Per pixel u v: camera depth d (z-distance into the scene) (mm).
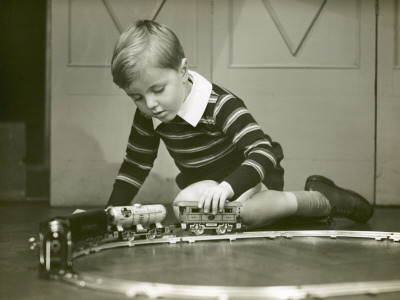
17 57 5184
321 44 3215
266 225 2172
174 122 2000
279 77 3217
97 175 3242
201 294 1202
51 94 3219
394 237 1932
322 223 2432
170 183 3232
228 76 3223
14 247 1866
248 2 3203
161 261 1555
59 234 1414
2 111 5270
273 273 1417
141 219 1795
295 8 3203
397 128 3225
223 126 1977
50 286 1315
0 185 3475
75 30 3213
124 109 3234
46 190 3891
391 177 3232
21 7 5094
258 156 1896
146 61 1743
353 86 3217
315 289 1231
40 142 5344
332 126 3225
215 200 1779
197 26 3209
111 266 1489
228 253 1671
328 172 3232
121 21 3213
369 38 3207
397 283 1301
